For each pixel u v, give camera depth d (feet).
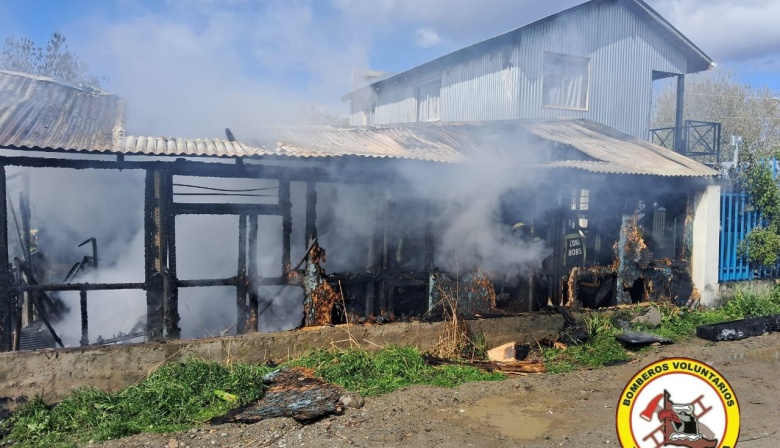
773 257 33.71
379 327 22.54
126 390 17.81
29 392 17.76
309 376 19.34
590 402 18.43
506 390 19.48
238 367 19.03
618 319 27.58
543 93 46.65
